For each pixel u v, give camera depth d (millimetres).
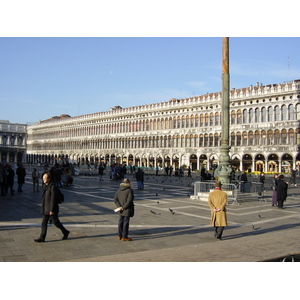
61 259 9539
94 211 18531
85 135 123875
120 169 45375
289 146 68812
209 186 25062
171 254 9641
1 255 9734
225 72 24984
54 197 11398
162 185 39250
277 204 24016
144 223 15594
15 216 16109
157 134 96438
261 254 9688
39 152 151625
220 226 12461
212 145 83125
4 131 134250
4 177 23984
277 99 71688
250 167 76438
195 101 87500
